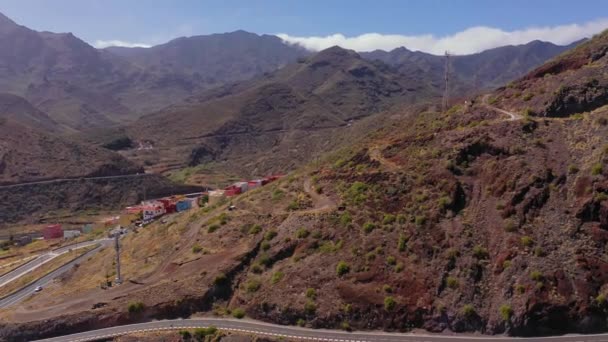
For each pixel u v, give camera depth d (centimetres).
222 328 6038
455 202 6612
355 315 5797
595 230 5597
